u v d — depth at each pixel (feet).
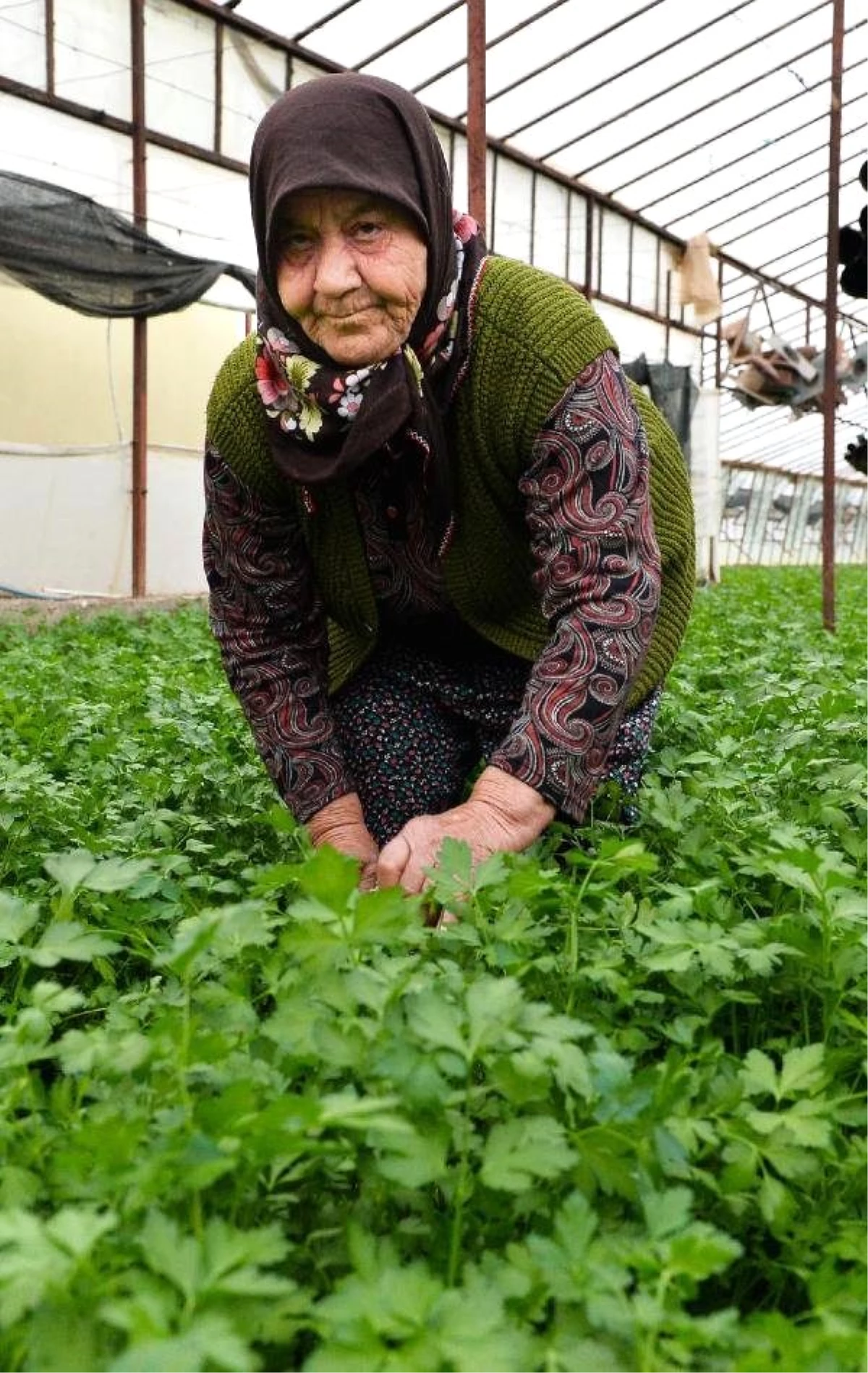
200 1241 3.58
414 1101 3.90
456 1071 4.06
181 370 39.14
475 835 6.70
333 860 4.59
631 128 47.62
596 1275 3.54
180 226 36.19
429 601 8.59
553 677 6.99
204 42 35.99
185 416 39.47
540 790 6.86
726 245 59.16
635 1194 4.05
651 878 7.28
